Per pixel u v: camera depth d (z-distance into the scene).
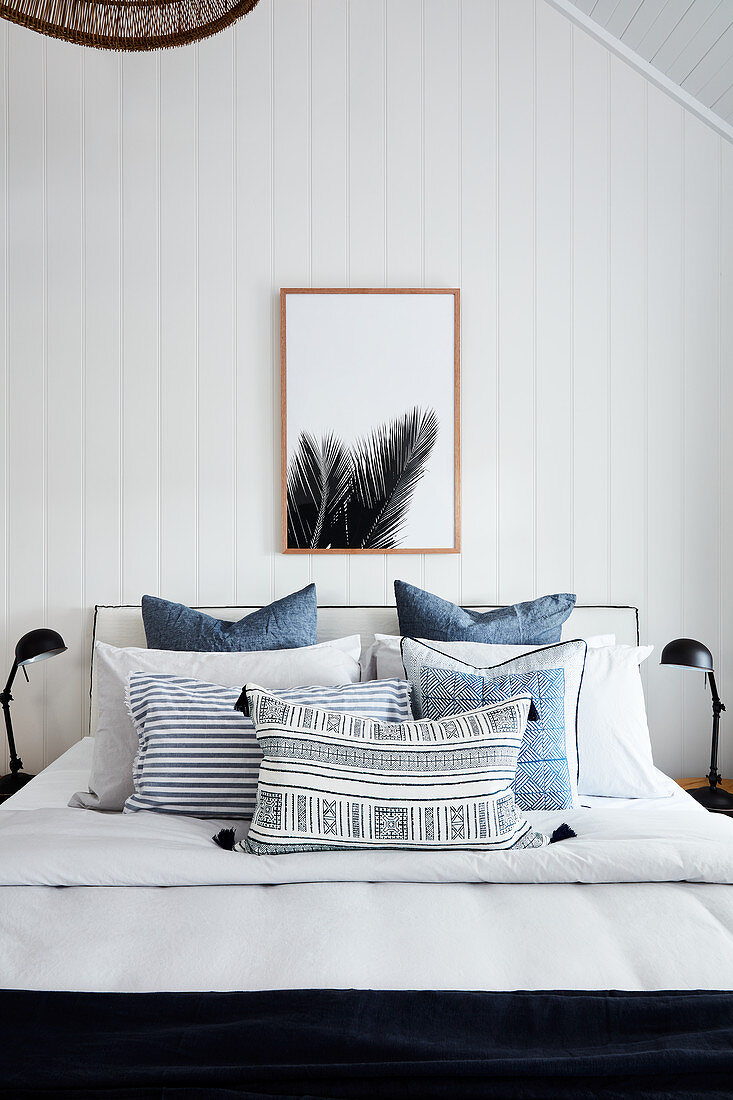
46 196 2.65
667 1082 0.94
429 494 2.71
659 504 2.73
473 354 2.71
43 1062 0.96
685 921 1.31
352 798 1.54
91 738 2.53
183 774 1.77
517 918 1.32
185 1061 0.97
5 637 2.68
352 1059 0.98
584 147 2.71
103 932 1.27
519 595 2.73
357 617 2.61
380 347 2.69
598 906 1.37
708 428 2.73
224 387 2.69
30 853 1.46
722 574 2.74
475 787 1.56
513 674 1.96
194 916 1.33
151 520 2.69
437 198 2.70
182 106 2.67
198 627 2.36
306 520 2.70
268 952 1.22
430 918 1.32
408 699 1.97
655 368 2.72
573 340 2.71
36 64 2.64
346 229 2.69
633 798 2.07
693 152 2.71
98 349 2.67
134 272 2.67
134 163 2.67
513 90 2.70
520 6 2.70
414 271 2.70
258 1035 0.99
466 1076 0.94
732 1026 1.03
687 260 2.71
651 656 2.74
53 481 2.67
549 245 2.71
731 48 2.38
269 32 2.68
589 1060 0.95
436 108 2.69
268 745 1.60
